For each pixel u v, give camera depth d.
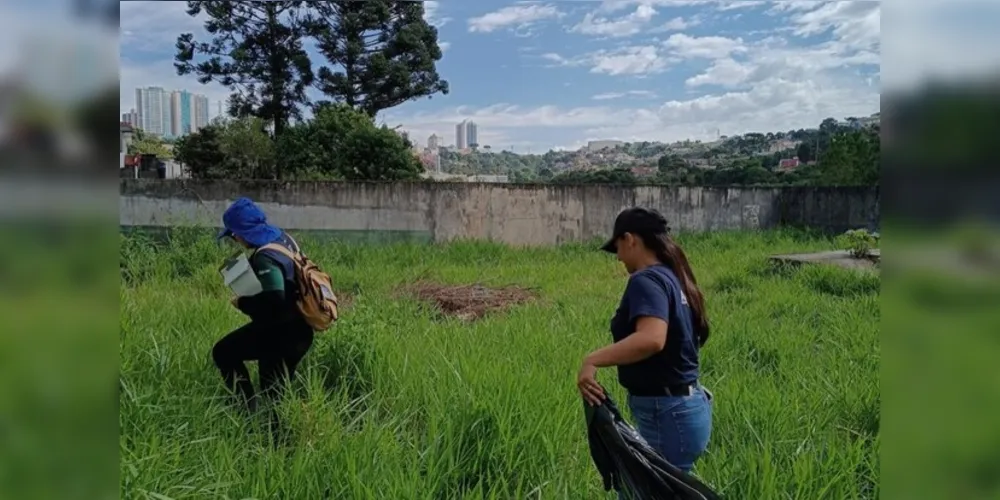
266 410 4.32
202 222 13.65
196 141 20.53
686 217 16.64
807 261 11.65
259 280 4.46
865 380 5.09
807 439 4.03
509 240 15.64
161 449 3.46
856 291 9.66
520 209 15.66
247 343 4.58
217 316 6.37
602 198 16.08
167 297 7.40
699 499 2.88
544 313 8.03
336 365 5.17
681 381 3.19
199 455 3.60
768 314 8.17
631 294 3.12
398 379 4.91
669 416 3.18
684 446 3.19
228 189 14.31
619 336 3.22
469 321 8.20
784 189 17.08
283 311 4.54
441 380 4.77
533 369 5.04
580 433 4.15
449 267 12.23
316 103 23.52
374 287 10.07
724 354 6.15
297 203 14.62
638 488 2.93
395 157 19.78
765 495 3.32
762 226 17.06
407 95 24.39
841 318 7.63
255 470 3.45
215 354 4.62
